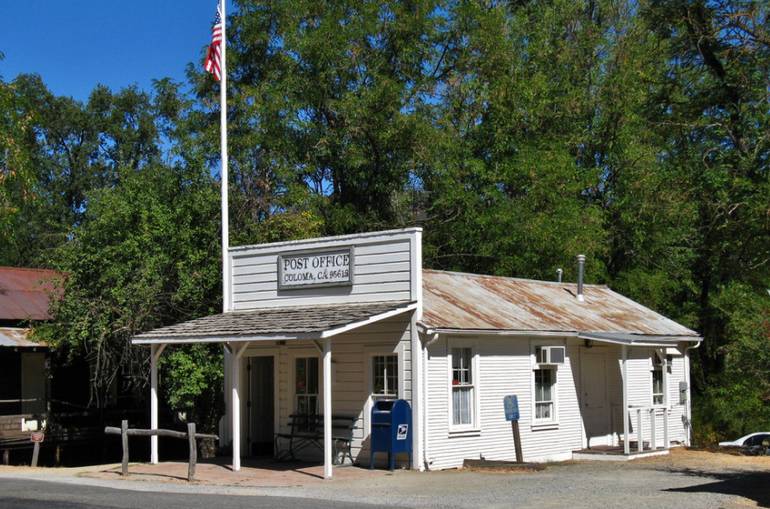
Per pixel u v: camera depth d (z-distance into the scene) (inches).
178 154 1002.1
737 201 836.6
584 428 853.8
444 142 1216.8
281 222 1037.2
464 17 1307.8
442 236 1283.2
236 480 626.2
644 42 1310.3
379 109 1214.9
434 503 501.4
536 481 609.0
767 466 730.2
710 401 1163.3
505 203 1198.3
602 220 1215.6
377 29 1264.8
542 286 979.3
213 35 857.5
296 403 762.2
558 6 1374.3
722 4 919.7
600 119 1307.8
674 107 1011.9
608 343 860.0
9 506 476.7
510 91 1275.8
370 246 722.2
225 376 845.8
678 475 650.2
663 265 1304.1
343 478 633.0
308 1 1272.1
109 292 890.7
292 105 1205.7
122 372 973.2
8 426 987.3
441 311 728.3
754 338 1059.9
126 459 666.8
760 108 874.8
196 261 911.0
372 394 711.1
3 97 910.4
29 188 929.5
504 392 763.4
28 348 945.5
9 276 1117.7
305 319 672.4
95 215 928.9
